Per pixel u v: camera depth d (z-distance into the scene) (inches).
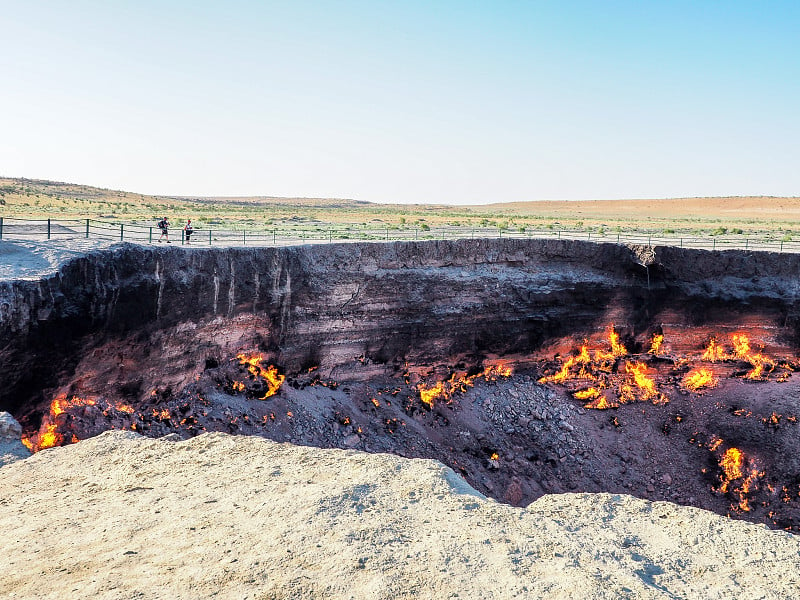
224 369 1364.4
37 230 1571.1
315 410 1457.9
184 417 1229.7
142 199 6663.4
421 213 6195.9
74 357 1041.5
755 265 1881.2
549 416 1704.0
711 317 1888.5
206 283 1290.6
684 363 1881.2
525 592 398.0
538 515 511.2
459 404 1678.2
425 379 1708.9
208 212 4677.7
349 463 601.9
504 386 1780.3
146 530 482.3
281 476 575.5
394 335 1654.8
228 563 424.8
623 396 1804.9
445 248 1715.1
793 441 1606.8
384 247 1624.0
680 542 487.2
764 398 1750.7
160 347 1212.5
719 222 5093.5
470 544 452.8
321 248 1520.7
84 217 2819.9
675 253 1862.7
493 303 1779.0
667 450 1664.6
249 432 1298.0
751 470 1568.7
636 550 471.5
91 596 385.4
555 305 1849.2
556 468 1577.3
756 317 1878.7
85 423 1047.6
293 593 391.2
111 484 581.0
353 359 1599.4
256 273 1386.6
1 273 975.0
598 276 1882.4
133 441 686.5
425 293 1683.1
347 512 498.6
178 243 1622.8
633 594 404.2
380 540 455.5
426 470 579.8
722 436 1670.8
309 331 1514.5
